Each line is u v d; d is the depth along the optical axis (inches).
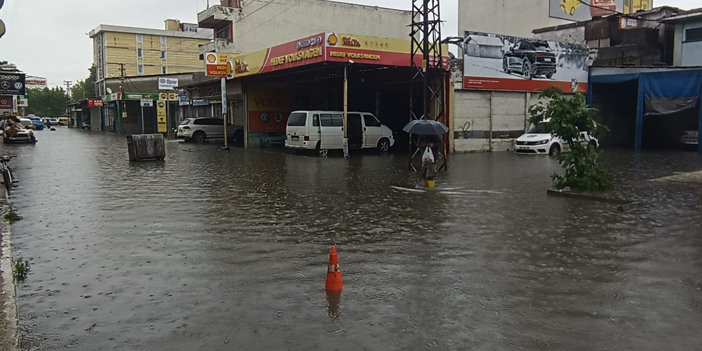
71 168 685.3
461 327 179.0
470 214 380.8
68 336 172.6
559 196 457.7
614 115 1175.6
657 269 245.1
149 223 347.9
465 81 935.0
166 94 1683.1
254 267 249.3
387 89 1120.2
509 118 1000.2
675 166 701.9
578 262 257.3
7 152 968.3
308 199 446.6
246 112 1124.5
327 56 765.9
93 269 245.9
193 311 193.9
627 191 477.7
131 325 181.3
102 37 3110.2
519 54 992.9
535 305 199.8
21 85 1283.2
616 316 188.7
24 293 213.6
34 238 305.9
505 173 627.2
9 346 161.9
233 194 472.1
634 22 1231.5
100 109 2422.5
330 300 205.3
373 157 853.2
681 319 185.8
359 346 164.2
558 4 1646.2
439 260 261.6
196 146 1168.8
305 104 1202.6
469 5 1849.2
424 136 680.4
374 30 1814.7
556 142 914.7
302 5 1704.0
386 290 217.0
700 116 947.3
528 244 293.1
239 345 165.2
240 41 1626.5
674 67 982.4
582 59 1080.8
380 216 374.3
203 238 306.7
